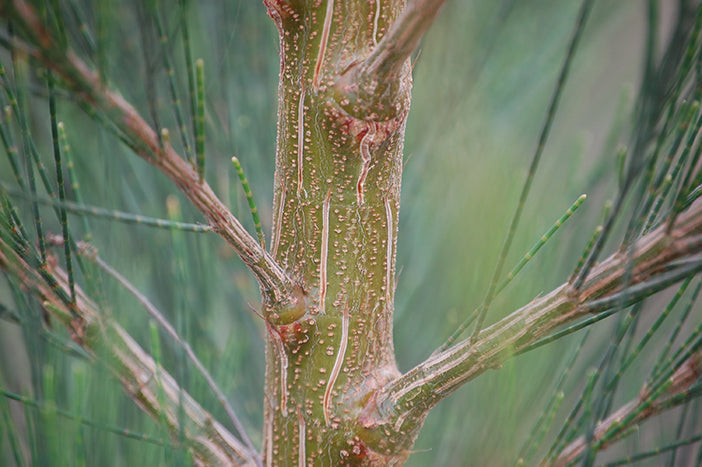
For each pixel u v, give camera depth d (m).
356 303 0.28
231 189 0.33
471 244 0.33
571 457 0.28
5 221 0.27
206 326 0.33
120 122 0.25
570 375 0.33
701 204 0.26
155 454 0.29
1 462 0.27
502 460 0.28
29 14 0.24
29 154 0.26
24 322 0.27
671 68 0.24
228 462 0.29
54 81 0.25
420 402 0.28
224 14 0.32
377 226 0.28
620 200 0.25
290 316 0.28
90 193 0.33
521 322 0.27
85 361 0.28
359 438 0.28
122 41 0.32
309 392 0.28
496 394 0.29
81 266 0.27
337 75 0.27
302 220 0.28
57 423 0.27
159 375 0.26
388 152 0.28
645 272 0.26
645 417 0.27
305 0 0.27
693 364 0.27
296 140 0.28
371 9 0.27
